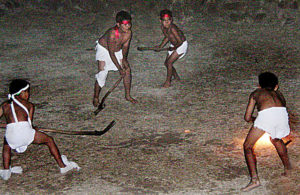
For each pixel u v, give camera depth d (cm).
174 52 926
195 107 816
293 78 985
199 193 509
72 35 1518
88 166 589
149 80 1017
